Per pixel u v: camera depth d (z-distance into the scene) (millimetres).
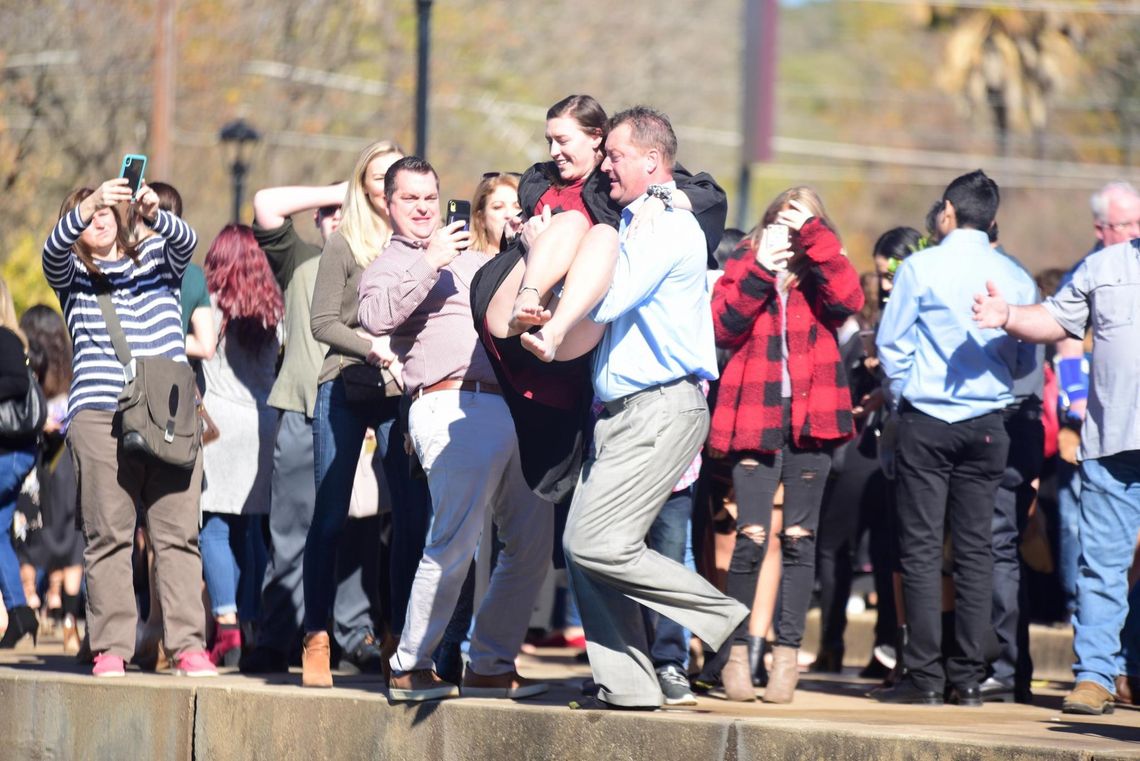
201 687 19172
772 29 61219
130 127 70562
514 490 18344
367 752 17859
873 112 146750
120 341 20531
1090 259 19922
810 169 140125
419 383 17875
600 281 15734
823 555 25297
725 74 117250
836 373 19609
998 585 21266
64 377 28953
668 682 18734
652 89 113875
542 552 18641
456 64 97500
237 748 18828
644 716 16078
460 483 17516
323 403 19734
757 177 136625
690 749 15789
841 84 148875
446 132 94625
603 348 16500
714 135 116125
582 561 16188
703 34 116500
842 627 25469
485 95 99125
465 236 17391
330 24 85000
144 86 70812
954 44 121000
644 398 16344
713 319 19500
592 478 16406
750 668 20062
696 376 16594
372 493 21734
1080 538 20000
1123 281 19625
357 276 19688
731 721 15680
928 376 20312
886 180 140125
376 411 19531
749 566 19594
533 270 15734
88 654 23516
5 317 24594
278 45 83500
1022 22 120375
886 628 24250
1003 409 20344
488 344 16578
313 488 22125
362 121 87500
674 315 16250
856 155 138375
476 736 17094
